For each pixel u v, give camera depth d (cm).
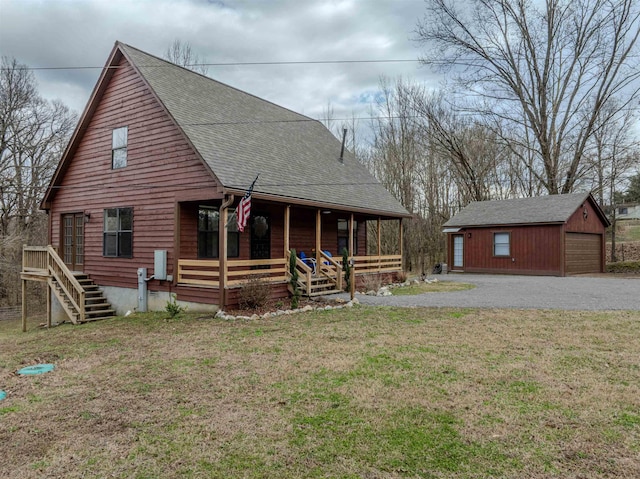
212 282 992
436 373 509
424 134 2692
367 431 371
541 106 2295
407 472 308
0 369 602
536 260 1845
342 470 312
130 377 534
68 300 1155
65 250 1412
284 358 589
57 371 575
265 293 1004
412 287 1421
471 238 2075
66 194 1396
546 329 710
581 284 1406
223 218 962
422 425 379
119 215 1229
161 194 1105
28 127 2166
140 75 1132
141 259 1157
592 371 504
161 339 747
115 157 1241
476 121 2441
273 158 1262
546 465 312
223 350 643
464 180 2688
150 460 333
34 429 392
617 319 770
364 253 1833
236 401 444
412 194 2914
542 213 1870
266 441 358
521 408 408
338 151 1830
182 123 1050
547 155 2302
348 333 725
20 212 2159
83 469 323
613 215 2556
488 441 348
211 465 324
